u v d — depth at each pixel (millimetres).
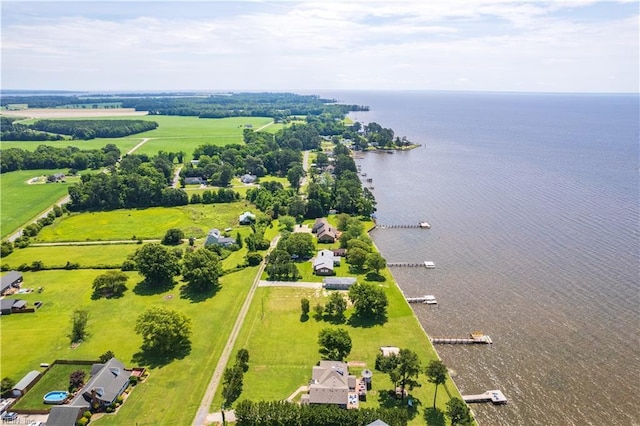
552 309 103750
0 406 73062
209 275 111812
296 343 89875
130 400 74250
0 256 134375
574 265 125812
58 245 144375
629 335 93750
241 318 99312
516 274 121312
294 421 67250
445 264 128750
